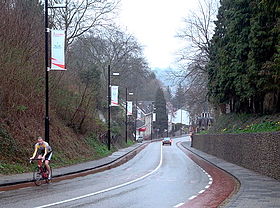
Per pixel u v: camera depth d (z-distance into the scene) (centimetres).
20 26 2408
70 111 3447
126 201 1230
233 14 3073
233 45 3172
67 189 1509
